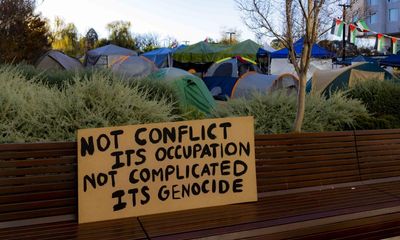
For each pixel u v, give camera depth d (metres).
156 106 5.04
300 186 3.87
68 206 3.04
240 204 3.44
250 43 23.27
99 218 3.03
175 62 27.28
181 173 3.31
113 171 3.12
